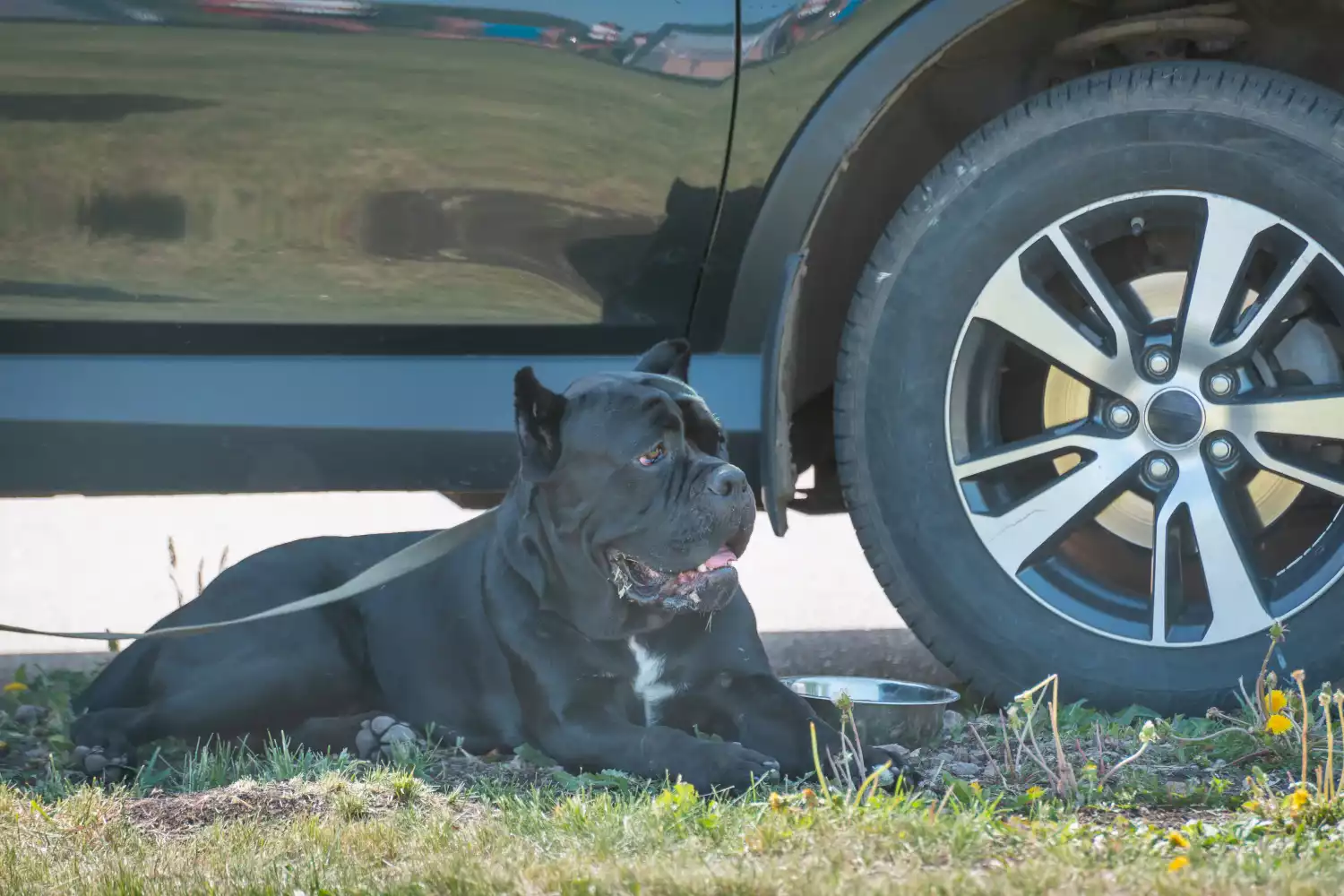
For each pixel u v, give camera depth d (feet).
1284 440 18.15
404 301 18.89
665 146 18.34
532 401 17.07
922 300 18.71
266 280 18.74
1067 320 18.39
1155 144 18.06
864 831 13.21
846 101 18.15
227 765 17.76
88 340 18.90
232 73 18.21
